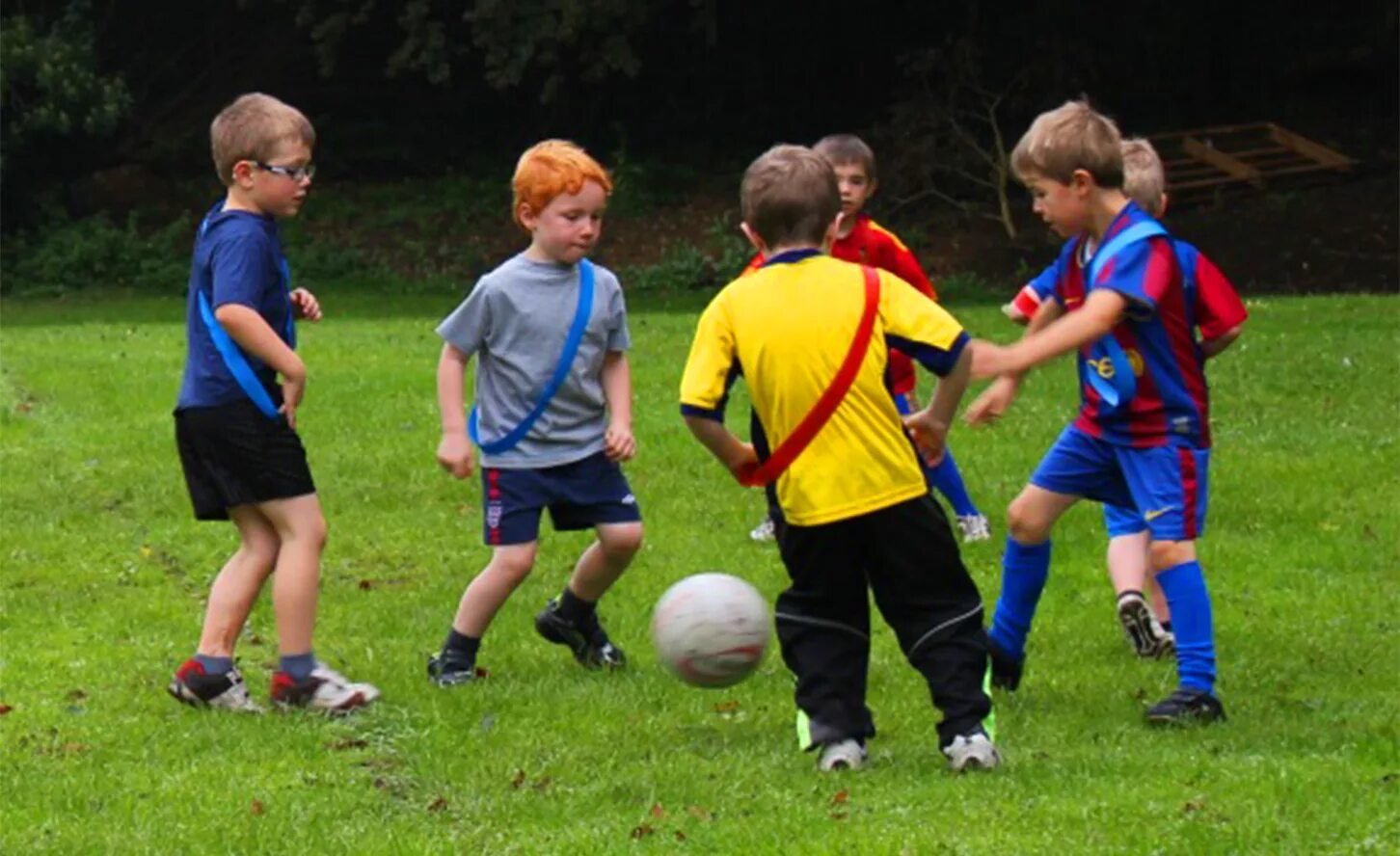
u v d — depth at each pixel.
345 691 17.12
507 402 18.30
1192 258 16.91
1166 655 19.30
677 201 83.88
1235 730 16.22
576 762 15.38
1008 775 14.47
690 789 14.36
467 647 18.52
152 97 91.31
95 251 79.56
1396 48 84.56
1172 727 16.44
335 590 22.80
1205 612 16.70
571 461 18.41
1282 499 27.14
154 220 86.00
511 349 18.22
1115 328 16.64
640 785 14.51
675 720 16.91
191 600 22.39
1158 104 85.38
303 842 13.30
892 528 14.63
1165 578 16.78
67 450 31.31
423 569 23.95
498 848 13.05
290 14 91.12
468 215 84.50
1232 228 74.75
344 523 26.34
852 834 12.94
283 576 17.09
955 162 79.94
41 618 21.33
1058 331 15.21
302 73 91.62
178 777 15.01
